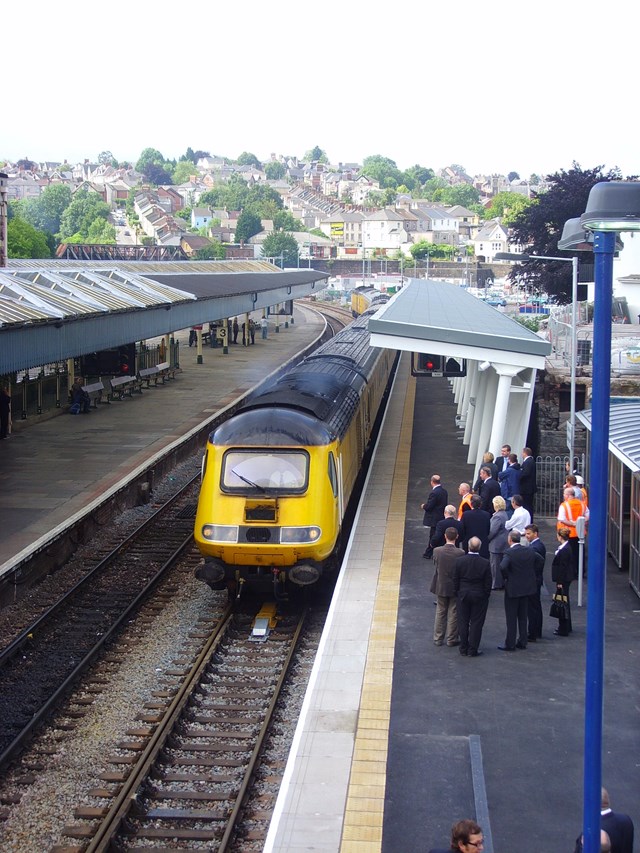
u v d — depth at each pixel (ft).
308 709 36.37
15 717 40.96
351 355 91.25
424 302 91.15
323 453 53.01
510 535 43.01
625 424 56.29
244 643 49.83
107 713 41.16
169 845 31.60
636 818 29.04
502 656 41.93
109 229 581.53
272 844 27.63
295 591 56.18
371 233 625.00
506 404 62.64
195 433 102.47
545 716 35.88
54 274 91.09
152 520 74.43
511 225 163.32
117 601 56.85
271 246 497.05
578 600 49.19
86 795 34.37
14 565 55.72
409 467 81.25
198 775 35.63
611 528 56.54
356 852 27.32
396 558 55.72
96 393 120.78
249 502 51.65
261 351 198.08
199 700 42.42
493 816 29.22
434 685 38.70
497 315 89.15
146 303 98.43
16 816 33.14
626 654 41.55
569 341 80.07
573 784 31.04
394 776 31.48
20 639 48.80
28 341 69.41
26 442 95.20
